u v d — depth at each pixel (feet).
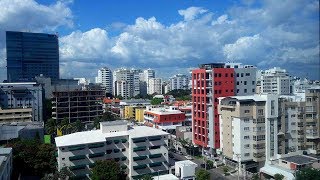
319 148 457.27
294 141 449.48
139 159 382.01
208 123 499.92
